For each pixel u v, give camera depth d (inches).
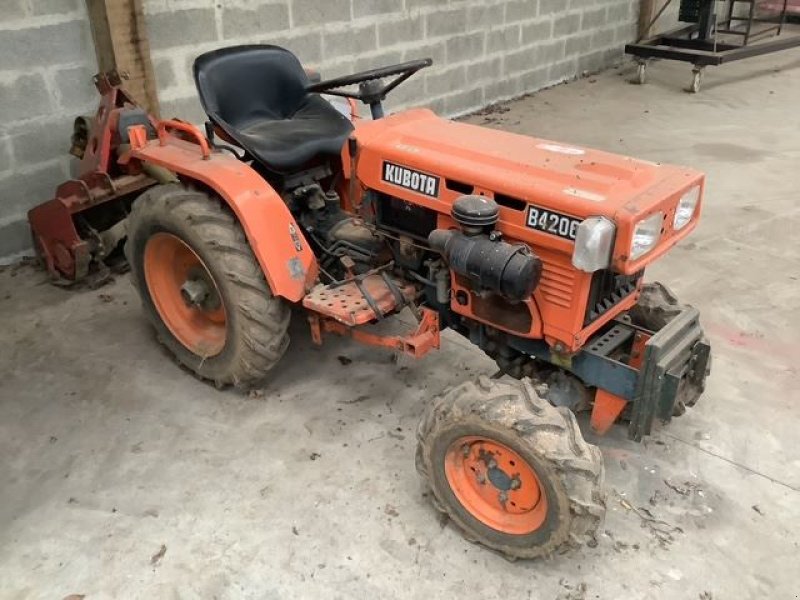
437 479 83.9
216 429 101.7
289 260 97.7
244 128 114.9
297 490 91.2
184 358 111.6
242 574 80.1
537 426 74.5
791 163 197.6
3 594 77.6
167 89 161.5
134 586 78.7
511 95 259.3
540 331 83.6
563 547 77.1
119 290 137.1
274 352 101.3
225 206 101.7
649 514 88.4
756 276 140.9
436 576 80.2
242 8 168.6
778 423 103.2
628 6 299.0
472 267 78.1
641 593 78.5
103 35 142.9
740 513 88.8
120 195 132.6
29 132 142.3
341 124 116.6
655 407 82.4
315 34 187.0
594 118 237.6
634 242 73.9
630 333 91.2
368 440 99.7
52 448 98.0
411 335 96.9
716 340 121.5
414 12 210.1
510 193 80.2
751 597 78.2
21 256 148.7
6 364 114.8
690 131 224.4
